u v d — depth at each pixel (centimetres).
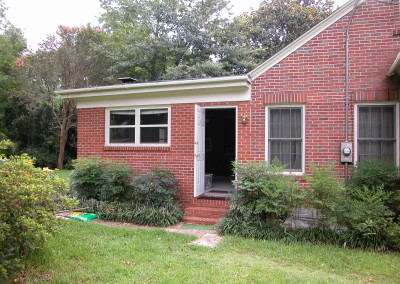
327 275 432
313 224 608
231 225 636
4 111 2117
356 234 560
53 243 528
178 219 745
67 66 1895
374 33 681
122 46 2155
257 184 614
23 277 403
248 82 746
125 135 894
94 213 781
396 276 430
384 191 582
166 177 765
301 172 727
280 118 748
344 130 694
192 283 395
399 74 638
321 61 712
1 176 364
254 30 2339
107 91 872
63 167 2086
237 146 768
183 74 1889
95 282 395
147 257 488
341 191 584
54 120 2155
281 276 421
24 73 1967
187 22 2066
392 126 682
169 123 832
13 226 374
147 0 2181
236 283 397
